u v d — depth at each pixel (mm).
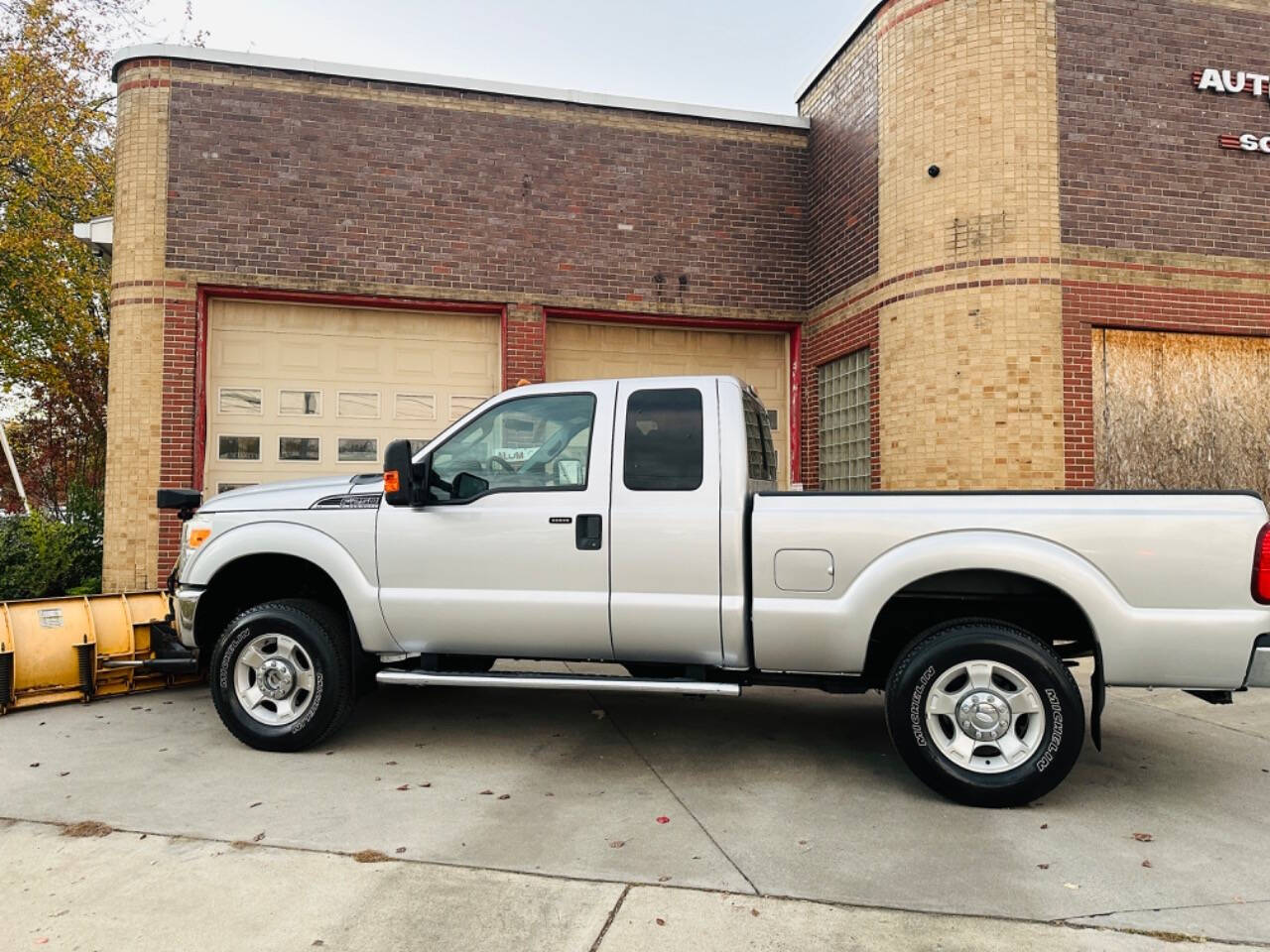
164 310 9266
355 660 4898
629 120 10469
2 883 3180
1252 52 9086
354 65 9742
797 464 10891
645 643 4477
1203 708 5938
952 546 4070
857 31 9844
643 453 4535
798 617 4234
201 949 2719
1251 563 3836
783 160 10914
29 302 14656
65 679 5871
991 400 8383
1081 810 3998
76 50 14359
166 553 9117
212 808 3939
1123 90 8734
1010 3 8492
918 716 4055
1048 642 4504
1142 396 8695
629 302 10406
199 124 9422
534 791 4215
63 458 17797
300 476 9719
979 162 8508
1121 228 8672
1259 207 9039
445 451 4852
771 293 10836
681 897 3088
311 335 9805
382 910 2975
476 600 4605
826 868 3354
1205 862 3430
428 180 9914
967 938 2818
